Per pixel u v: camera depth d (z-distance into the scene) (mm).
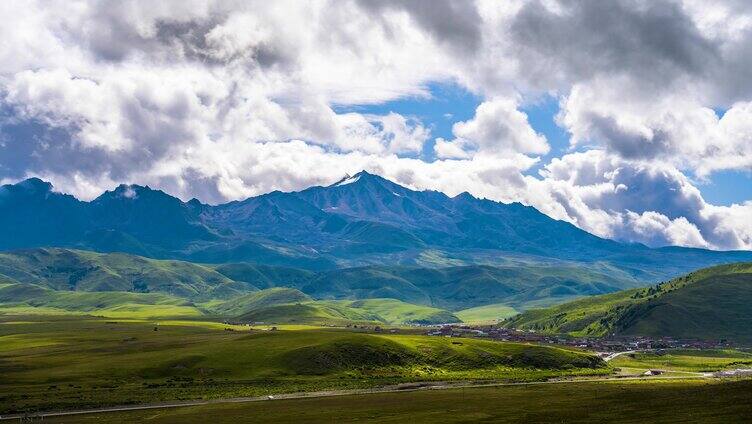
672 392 185000
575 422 147250
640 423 136750
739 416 133000
